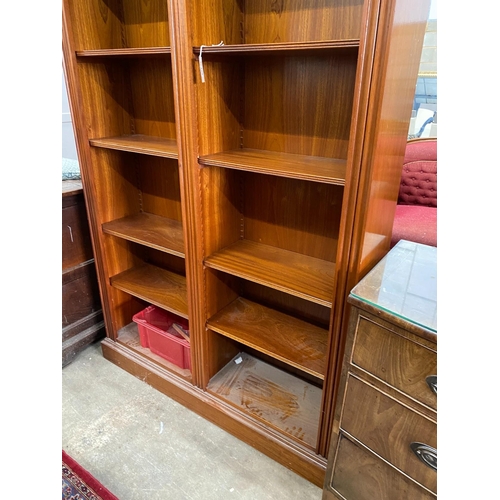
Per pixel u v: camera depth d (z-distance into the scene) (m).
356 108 0.98
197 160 1.37
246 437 1.64
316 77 1.32
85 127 1.68
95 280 2.17
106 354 2.13
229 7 1.32
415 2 1.00
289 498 1.44
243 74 1.47
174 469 1.54
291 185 1.52
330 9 1.22
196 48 1.21
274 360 1.92
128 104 1.84
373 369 1.00
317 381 1.81
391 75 0.96
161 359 1.95
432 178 2.53
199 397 1.76
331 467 1.24
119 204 1.94
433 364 0.87
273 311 1.76
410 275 1.11
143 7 1.63
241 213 1.68
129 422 1.75
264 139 1.51
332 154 1.38
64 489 1.43
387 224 1.30
